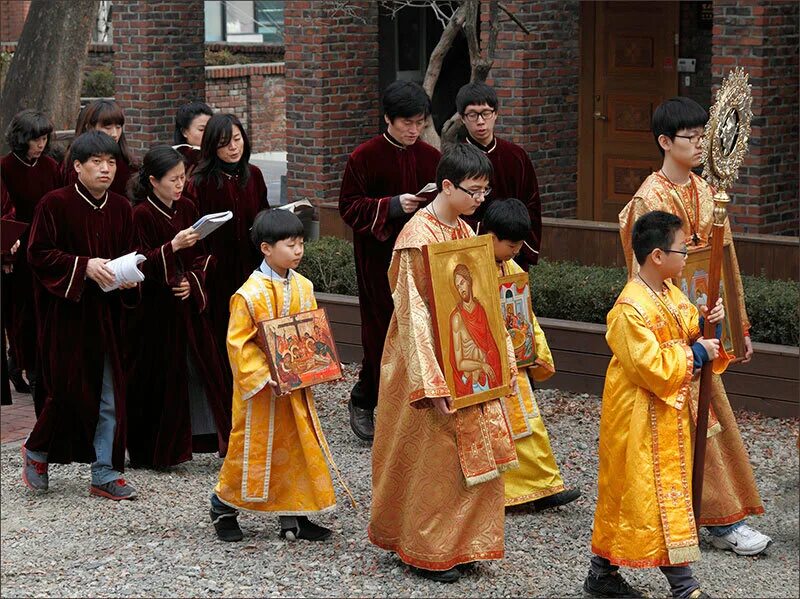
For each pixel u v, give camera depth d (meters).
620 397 6.76
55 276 8.51
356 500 8.75
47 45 18.09
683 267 6.96
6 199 11.19
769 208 13.72
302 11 17.16
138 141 19.09
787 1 13.52
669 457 6.70
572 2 15.97
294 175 17.61
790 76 13.68
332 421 10.70
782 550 7.70
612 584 7.02
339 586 7.27
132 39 18.91
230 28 38.84
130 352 9.31
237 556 7.77
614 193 16.98
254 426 7.71
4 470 9.63
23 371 12.36
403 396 7.25
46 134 11.20
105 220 8.77
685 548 6.65
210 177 9.65
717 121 6.78
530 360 8.15
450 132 13.55
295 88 17.41
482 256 7.10
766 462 9.02
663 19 16.44
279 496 7.79
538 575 7.40
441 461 7.07
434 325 6.89
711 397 7.53
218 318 9.73
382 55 19.05
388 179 9.50
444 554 7.11
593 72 16.91
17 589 7.35
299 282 7.96
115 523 8.45
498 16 15.23
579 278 11.78
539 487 8.23
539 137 15.84
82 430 8.84
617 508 6.77
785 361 10.06
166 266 8.86
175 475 9.46
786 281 11.56
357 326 12.36
